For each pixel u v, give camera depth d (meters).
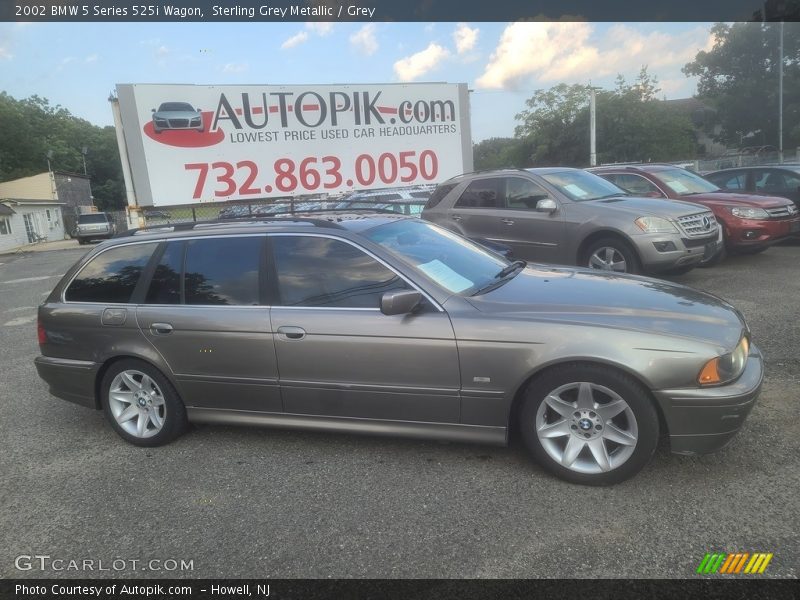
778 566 2.47
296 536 2.88
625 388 2.99
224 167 11.70
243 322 3.67
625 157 36.81
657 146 35.97
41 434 4.40
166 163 11.34
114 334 3.99
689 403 2.93
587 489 3.14
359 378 3.46
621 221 7.12
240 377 3.73
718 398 2.92
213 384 3.81
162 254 4.02
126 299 4.03
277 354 3.61
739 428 3.02
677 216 7.11
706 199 9.22
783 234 9.00
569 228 7.55
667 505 2.94
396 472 3.45
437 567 2.59
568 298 3.42
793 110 42.16
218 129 11.58
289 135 12.08
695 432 2.97
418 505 3.09
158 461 3.81
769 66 43.91
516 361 3.15
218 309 3.76
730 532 2.70
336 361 3.48
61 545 2.94
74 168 74.31
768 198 9.20
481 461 3.50
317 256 3.68
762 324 5.85
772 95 42.44
